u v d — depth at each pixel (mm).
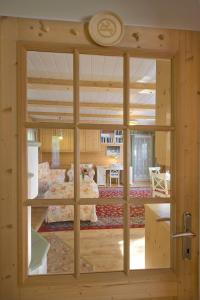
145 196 1080
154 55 989
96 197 1071
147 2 978
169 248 1063
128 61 987
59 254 1199
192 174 989
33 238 1316
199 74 995
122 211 1053
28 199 962
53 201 982
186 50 993
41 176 1201
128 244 1035
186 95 989
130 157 1067
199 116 987
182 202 986
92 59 1141
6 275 903
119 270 1010
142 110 1439
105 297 951
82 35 943
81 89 1109
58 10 934
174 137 1006
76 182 1014
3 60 901
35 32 922
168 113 1076
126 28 967
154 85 1448
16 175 910
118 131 1100
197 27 998
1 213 903
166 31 986
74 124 1007
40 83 1265
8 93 903
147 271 1000
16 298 903
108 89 1462
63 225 1493
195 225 987
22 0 917
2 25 905
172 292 979
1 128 899
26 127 947
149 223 1251
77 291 936
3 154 900
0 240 902
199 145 984
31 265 1057
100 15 922
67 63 1087
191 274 987
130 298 962
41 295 917
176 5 992
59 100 1306
